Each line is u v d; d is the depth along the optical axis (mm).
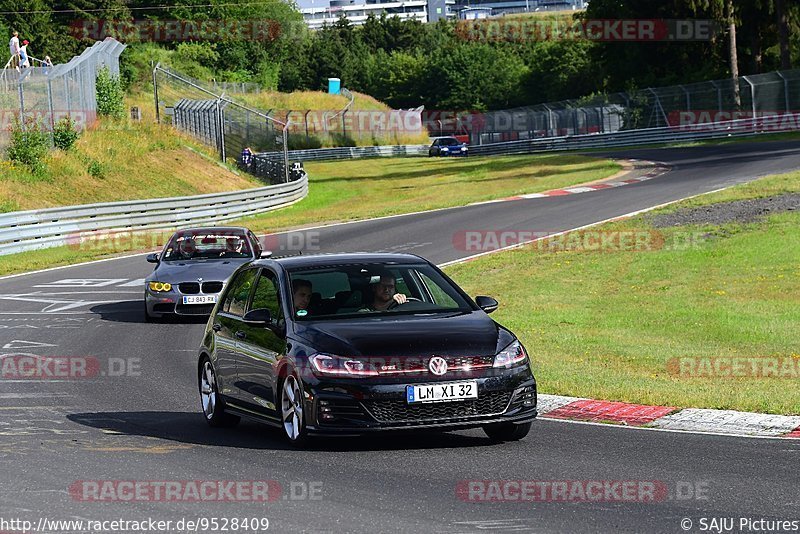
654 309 44406
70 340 41219
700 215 70562
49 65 115250
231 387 24188
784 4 173250
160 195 111125
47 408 27844
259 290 24078
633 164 125938
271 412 22516
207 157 133625
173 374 33531
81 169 106562
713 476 18359
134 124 134125
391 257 24406
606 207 81625
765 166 102375
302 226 87000
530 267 58375
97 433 24125
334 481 18531
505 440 22141
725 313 42406
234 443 22672
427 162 184875
